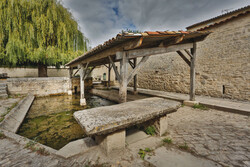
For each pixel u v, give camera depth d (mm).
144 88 10156
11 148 2020
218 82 5727
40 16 7410
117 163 1519
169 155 1679
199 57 6457
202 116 3523
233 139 2133
